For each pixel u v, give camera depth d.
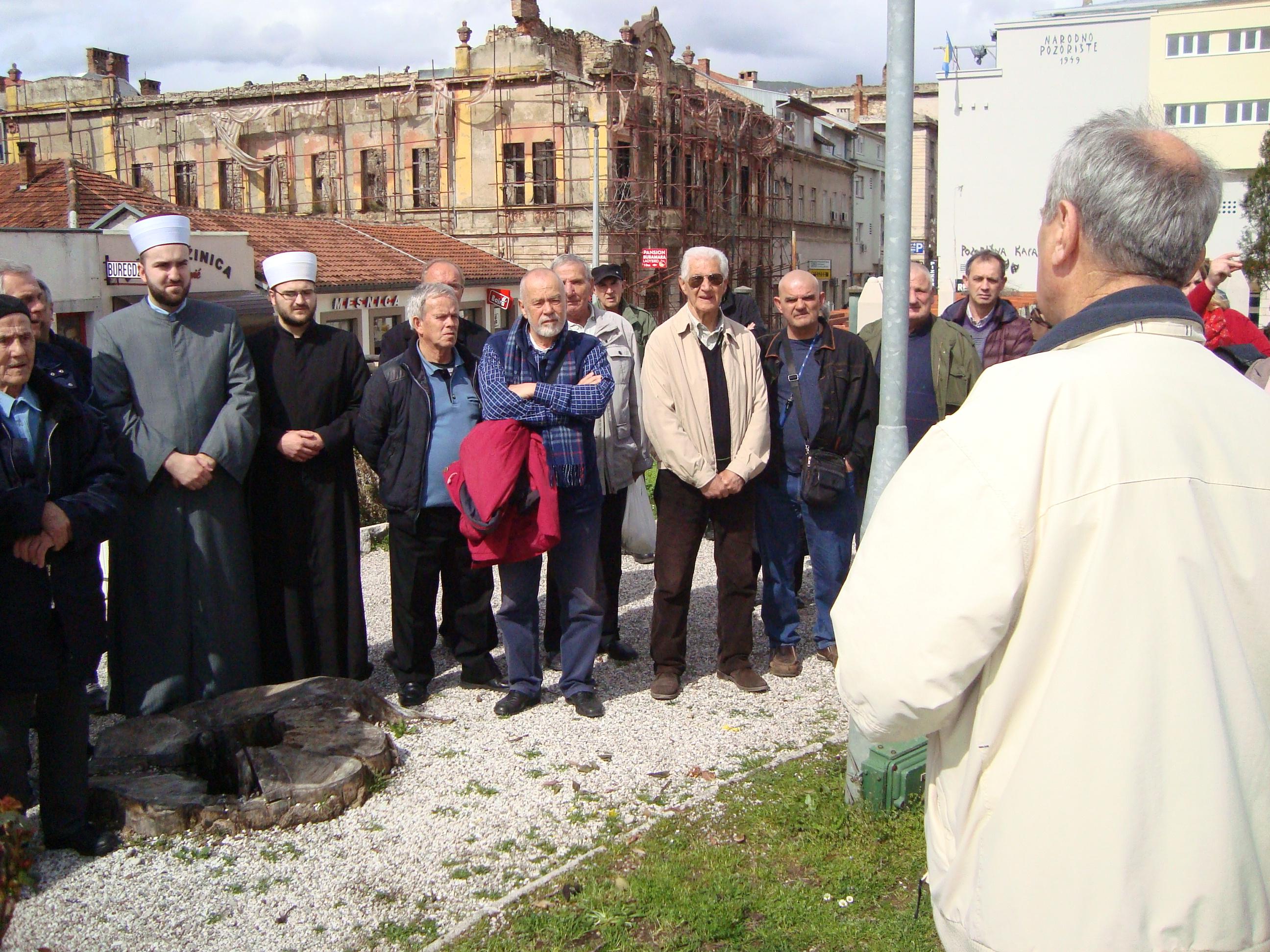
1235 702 1.57
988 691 1.70
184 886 3.68
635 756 4.73
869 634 1.75
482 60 37.41
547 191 36.97
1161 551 1.59
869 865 3.68
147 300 4.98
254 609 5.19
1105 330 1.74
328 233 31.44
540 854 3.88
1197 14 40.50
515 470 4.85
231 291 22.98
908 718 1.73
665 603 5.46
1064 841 1.59
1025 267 43.41
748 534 5.52
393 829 4.06
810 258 56.50
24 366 3.80
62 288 19.02
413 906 3.56
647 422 5.39
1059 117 42.62
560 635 6.21
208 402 4.96
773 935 3.32
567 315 5.86
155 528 4.90
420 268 31.69
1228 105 40.53
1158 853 1.54
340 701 4.83
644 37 39.00
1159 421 1.64
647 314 7.95
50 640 3.73
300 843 3.97
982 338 6.72
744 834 3.96
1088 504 1.62
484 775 4.52
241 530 5.11
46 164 23.64
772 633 5.89
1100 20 41.72
